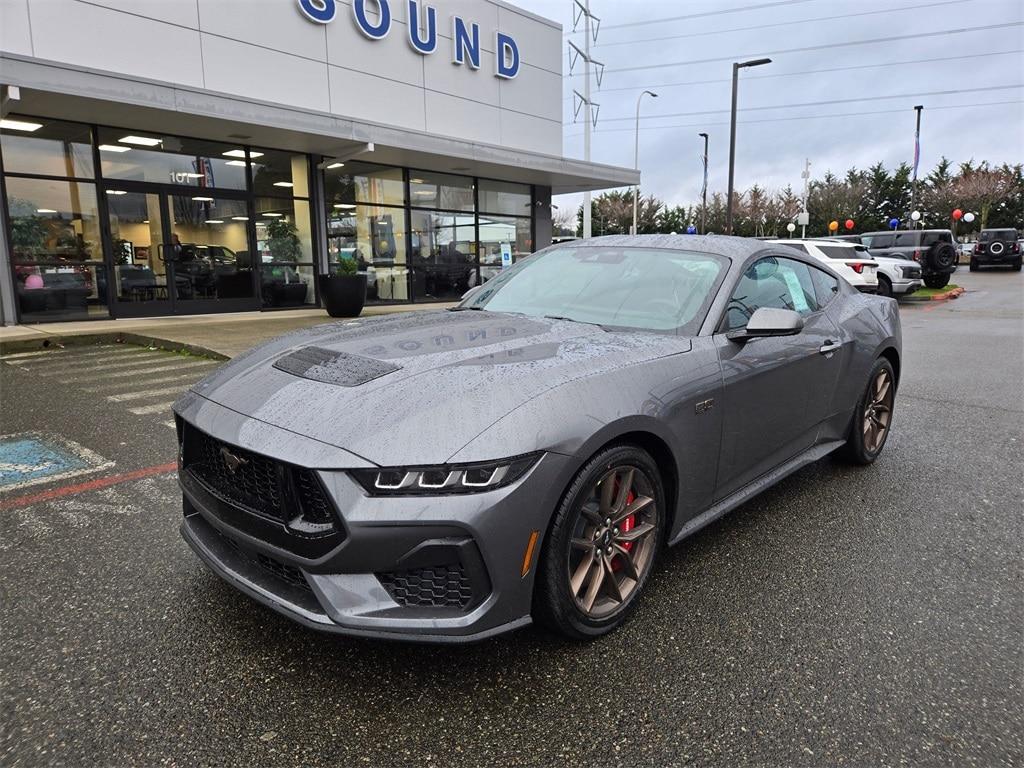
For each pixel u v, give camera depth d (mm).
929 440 5168
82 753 1898
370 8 14367
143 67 11242
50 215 10836
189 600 2721
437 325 3111
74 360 8188
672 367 2699
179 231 12344
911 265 17469
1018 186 68250
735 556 3191
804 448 3818
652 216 65688
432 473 2029
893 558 3178
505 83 17625
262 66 12797
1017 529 3514
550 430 2188
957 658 2412
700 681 2264
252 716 2062
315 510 2105
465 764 1886
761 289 3473
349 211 14922
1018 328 12305
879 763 1909
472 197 17453
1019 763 1915
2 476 4133
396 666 2320
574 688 2219
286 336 3135
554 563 2266
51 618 2576
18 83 8641
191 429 2590
